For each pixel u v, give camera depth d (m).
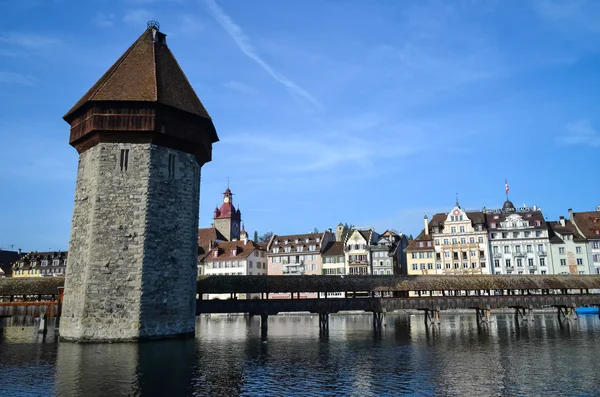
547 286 49.03
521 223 85.19
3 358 26.47
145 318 31.00
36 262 114.19
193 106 36.22
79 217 33.56
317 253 94.56
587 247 82.00
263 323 42.16
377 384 20.92
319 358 27.84
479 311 51.91
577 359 27.41
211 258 95.94
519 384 21.03
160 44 38.16
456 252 86.94
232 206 116.44
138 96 33.28
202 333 44.66
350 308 44.66
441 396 18.98
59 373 22.23
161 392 19.03
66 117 36.00
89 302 30.69
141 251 31.45
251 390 19.62
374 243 93.38
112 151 32.78
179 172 34.62
